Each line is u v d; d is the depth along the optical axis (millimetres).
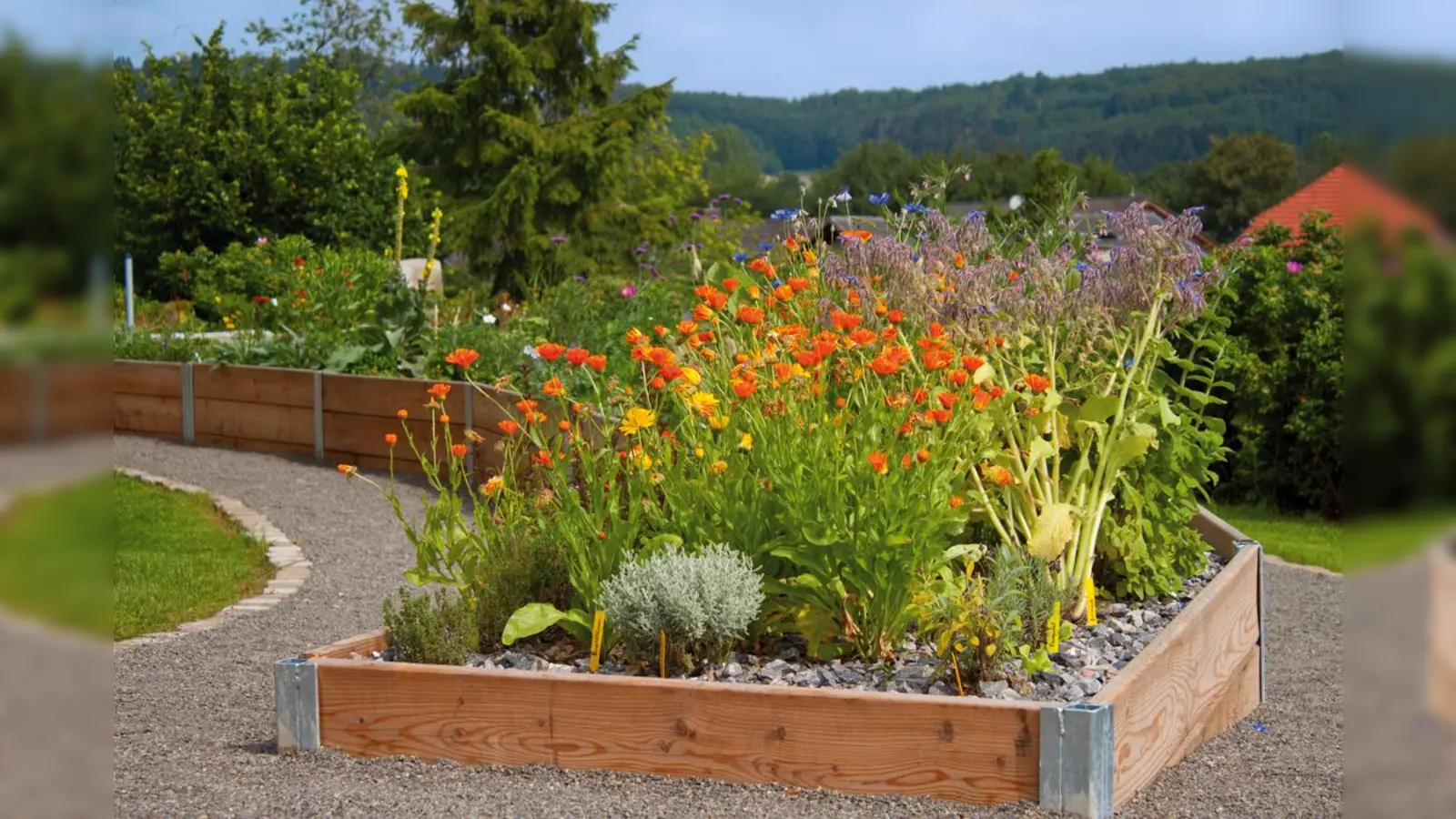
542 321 10148
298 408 9828
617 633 3715
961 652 3488
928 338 4129
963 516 3861
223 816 2896
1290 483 9836
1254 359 9617
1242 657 4336
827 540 3582
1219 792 3271
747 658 3797
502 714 3318
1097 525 4391
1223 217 51250
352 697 3439
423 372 9750
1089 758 2891
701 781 3164
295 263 13531
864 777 3064
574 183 24844
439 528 4074
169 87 19984
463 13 24906
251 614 5531
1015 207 5531
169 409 10633
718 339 4344
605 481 3967
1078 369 4723
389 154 25266
